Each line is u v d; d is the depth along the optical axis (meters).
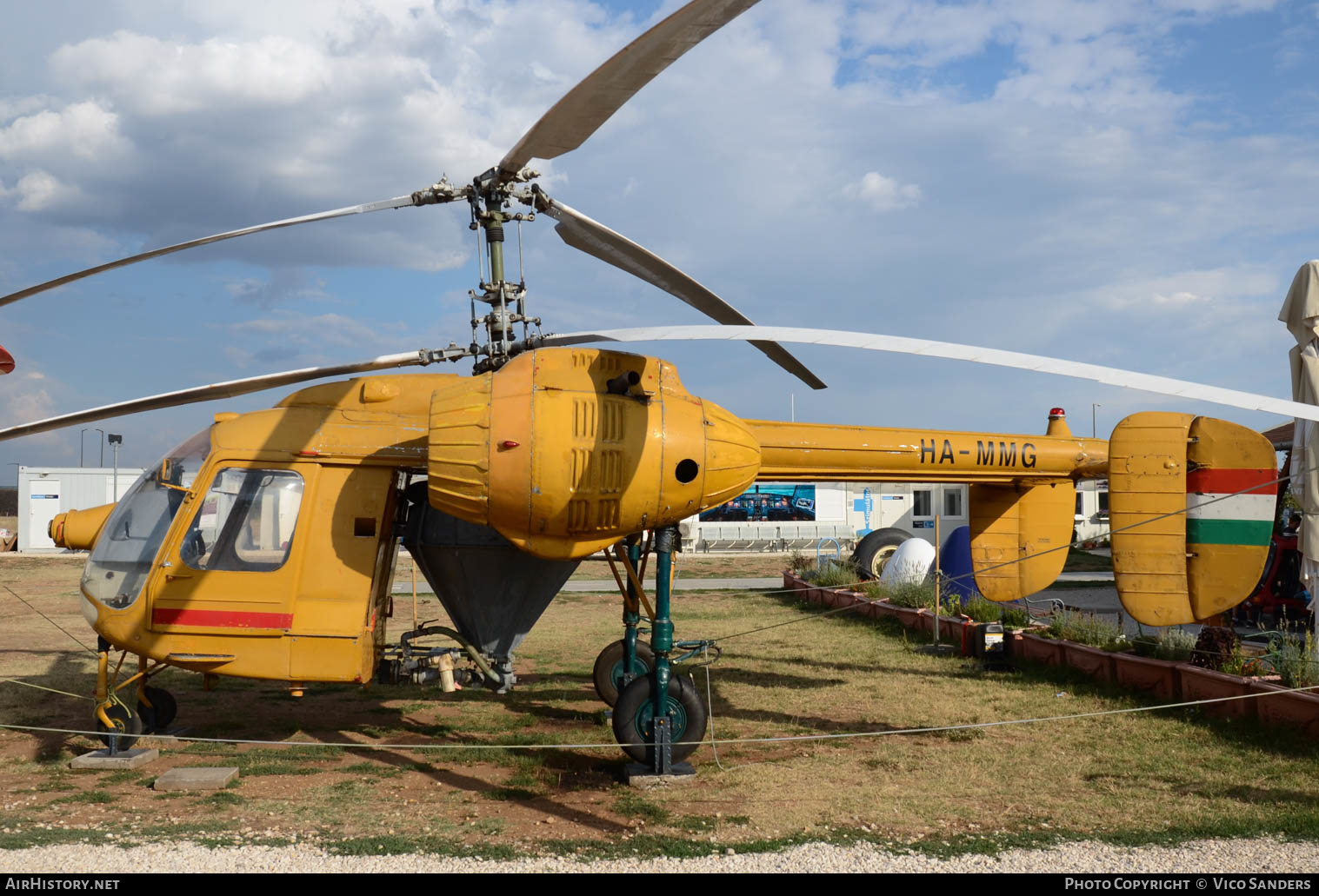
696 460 6.29
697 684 9.59
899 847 4.97
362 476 6.91
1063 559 8.39
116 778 6.44
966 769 6.49
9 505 78.19
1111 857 4.78
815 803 5.77
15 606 17.45
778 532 31.56
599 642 12.95
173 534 6.68
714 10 3.67
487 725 8.19
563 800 5.94
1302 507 7.64
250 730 8.02
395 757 7.04
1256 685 7.22
